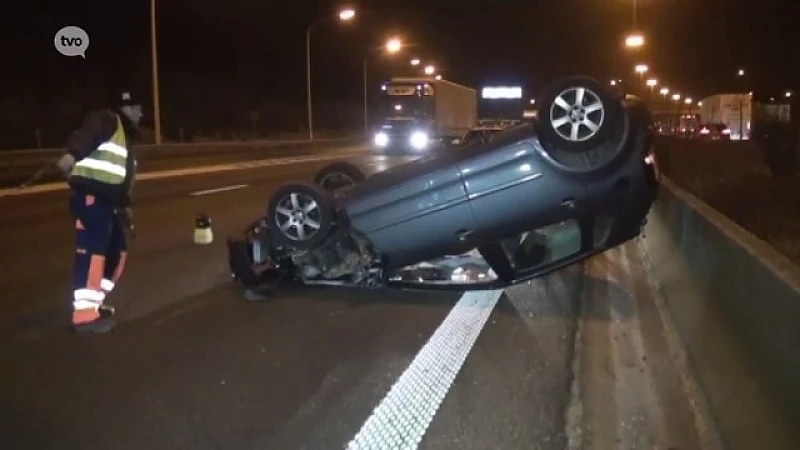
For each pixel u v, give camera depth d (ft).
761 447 15.64
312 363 24.25
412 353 25.38
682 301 28.53
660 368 24.02
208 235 45.68
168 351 25.26
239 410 20.39
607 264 41.81
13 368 23.47
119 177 27.25
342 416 20.07
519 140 30.63
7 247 44.04
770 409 15.90
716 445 18.31
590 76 29.71
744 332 19.06
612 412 20.45
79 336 26.81
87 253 27.04
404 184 31.60
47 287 33.88
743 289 19.66
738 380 18.52
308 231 31.94
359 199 32.09
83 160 26.84
